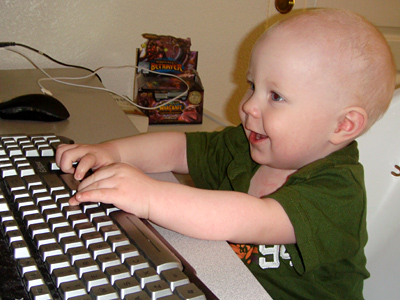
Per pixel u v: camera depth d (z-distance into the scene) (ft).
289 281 2.20
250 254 2.26
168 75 3.66
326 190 1.97
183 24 3.85
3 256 1.09
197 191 1.79
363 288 2.50
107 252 1.14
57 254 1.10
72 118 2.48
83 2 3.46
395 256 2.47
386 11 4.53
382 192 2.58
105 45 3.65
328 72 2.06
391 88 2.26
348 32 2.10
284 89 2.10
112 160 2.01
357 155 2.31
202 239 1.56
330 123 2.15
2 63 3.36
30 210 1.27
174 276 1.08
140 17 3.68
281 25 2.19
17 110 2.28
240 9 3.99
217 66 4.12
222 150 2.71
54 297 0.99
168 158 2.50
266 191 2.52
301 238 1.83
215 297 1.08
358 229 2.05
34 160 1.69
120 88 3.82
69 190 1.48
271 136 2.19
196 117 3.60
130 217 1.36
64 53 3.55
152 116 3.48
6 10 3.26
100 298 0.98
